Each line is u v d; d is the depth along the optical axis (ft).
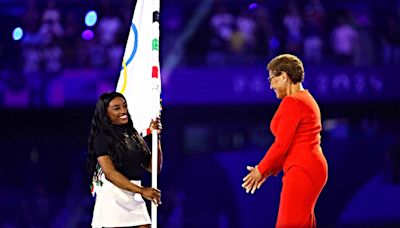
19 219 154.51
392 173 144.25
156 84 69.10
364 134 159.74
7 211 155.53
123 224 66.33
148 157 68.85
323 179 65.67
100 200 67.00
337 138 151.84
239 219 144.46
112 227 66.13
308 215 65.46
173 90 162.09
